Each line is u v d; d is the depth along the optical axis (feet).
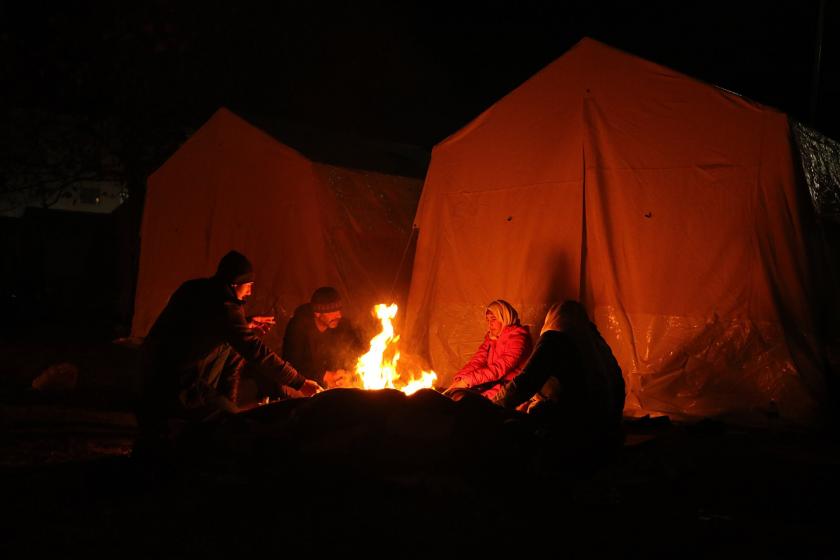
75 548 11.04
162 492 13.65
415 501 13.21
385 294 30.63
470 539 11.57
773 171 21.71
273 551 10.97
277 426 15.17
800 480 15.14
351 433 14.84
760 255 21.74
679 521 12.62
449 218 27.91
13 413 21.06
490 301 26.61
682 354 22.66
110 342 39.60
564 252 24.97
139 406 16.02
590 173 24.68
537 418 15.64
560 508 13.12
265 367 16.71
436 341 27.71
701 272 22.66
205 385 16.72
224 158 34.14
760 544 11.57
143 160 51.93
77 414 21.35
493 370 19.10
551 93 25.73
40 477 14.62
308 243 30.48
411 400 15.43
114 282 59.06
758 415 21.11
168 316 16.29
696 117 23.03
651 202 23.66
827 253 22.07
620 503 13.52
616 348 23.76
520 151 26.35
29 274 63.41
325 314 21.04
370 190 32.09
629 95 24.21
